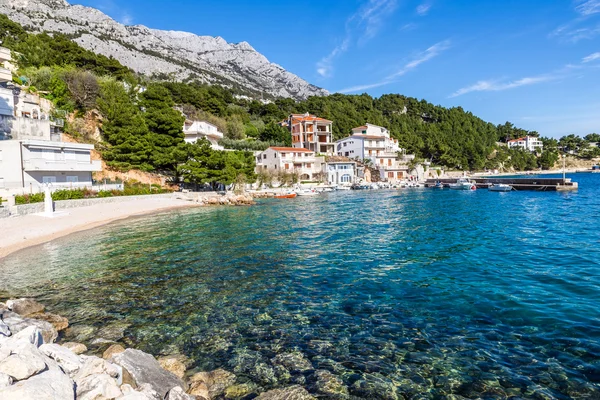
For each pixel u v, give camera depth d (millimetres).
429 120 187875
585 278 14641
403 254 20031
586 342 9336
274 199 63938
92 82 68250
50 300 13578
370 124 129375
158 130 67688
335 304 12719
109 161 60312
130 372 7641
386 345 9641
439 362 8719
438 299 12883
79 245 24094
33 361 6266
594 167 179250
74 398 5949
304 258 19578
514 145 196875
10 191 37656
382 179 105500
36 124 52219
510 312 11461
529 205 43562
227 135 100500
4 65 60281
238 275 16578
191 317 11812
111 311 12422
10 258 20578
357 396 7473
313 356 9156
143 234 28266
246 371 8523
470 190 76375
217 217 38688
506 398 7293
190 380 8031
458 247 21359
